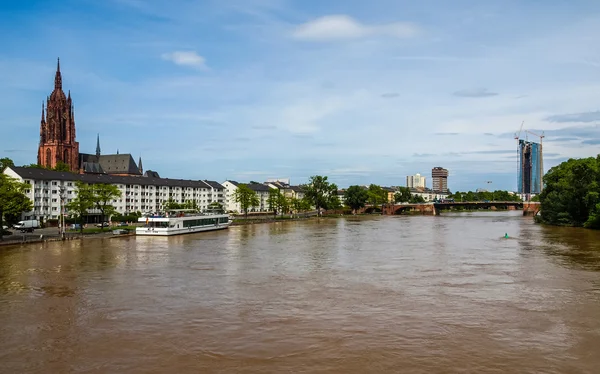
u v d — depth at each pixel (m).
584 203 158.00
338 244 110.75
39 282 63.38
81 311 49.06
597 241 111.50
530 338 40.03
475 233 141.50
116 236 128.25
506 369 33.84
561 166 189.25
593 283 61.41
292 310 48.97
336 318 46.00
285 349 37.81
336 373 33.28
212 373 33.47
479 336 40.56
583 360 35.41
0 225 107.50
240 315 47.25
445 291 57.25
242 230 162.75
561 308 49.22
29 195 178.62
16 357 36.59
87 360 35.97
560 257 84.69
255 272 70.94
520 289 58.09
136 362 35.50
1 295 56.03
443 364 34.72
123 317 46.84
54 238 114.31
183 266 76.56
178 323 44.75
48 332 42.41
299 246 106.50
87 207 134.88
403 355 36.44
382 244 110.25
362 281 63.66
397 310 48.75
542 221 188.38
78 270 72.62
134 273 70.12
